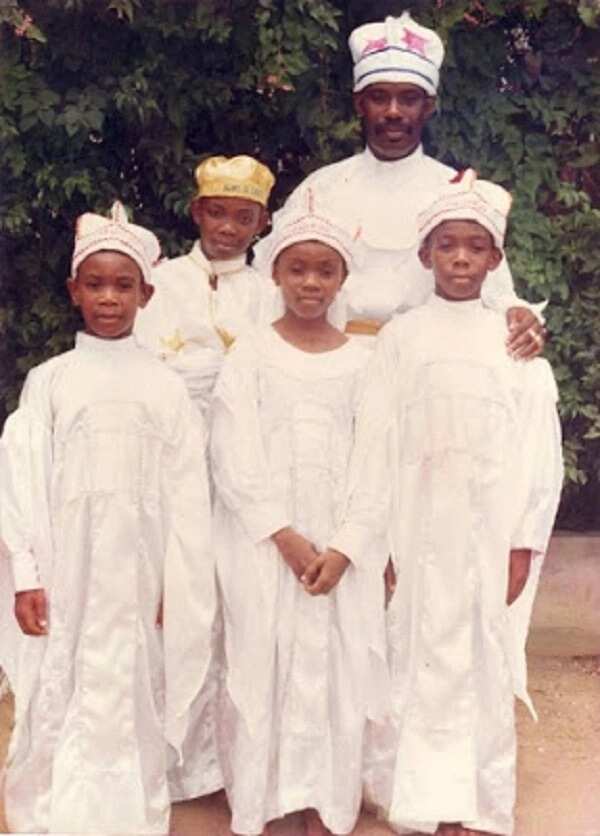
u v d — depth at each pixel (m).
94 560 3.91
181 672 4.00
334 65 5.54
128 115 5.42
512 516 4.07
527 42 5.63
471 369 4.05
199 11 5.26
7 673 4.07
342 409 4.07
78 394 3.96
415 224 4.54
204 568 3.98
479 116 5.61
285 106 5.54
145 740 4.02
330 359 4.09
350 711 4.03
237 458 3.99
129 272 3.97
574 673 5.65
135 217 5.66
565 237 5.68
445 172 4.67
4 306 5.71
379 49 4.52
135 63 5.38
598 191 5.85
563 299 5.71
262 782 4.00
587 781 4.54
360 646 4.02
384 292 4.48
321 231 3.98
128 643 3.94
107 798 3.91
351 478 4.02
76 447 3.93
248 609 3.99
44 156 5.45
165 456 3.99
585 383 5.76
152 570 4.00
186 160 5.59
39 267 5.70
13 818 4.01
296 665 4.02
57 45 5.30
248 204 4.49
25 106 5.28
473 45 5.57
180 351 4.49
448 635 4.03
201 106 5.55
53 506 3.94
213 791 4.27
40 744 3.96
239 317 4.50
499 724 4.06
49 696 3.94
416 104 4.55
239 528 4.03
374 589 4.04
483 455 4.03
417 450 4.06
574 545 5.84
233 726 4.05
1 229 5.58
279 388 4.03
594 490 6.04
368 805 4.24
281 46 5.36
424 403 4.05
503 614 4.05
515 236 5.64
